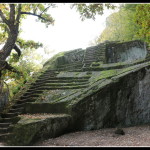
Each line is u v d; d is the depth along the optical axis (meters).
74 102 9.94
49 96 11.69
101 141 7.86
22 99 12.46
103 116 10.21
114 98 10.56
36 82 14.20
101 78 11.85
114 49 15.34
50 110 10.59
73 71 14.91
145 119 11.13
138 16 9.85
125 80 10.88
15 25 10.59
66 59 18.98
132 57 14.77
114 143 7.56
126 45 15.09
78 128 9.70
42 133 7.97
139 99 11.08
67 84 12.68
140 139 8.10
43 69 16.70
